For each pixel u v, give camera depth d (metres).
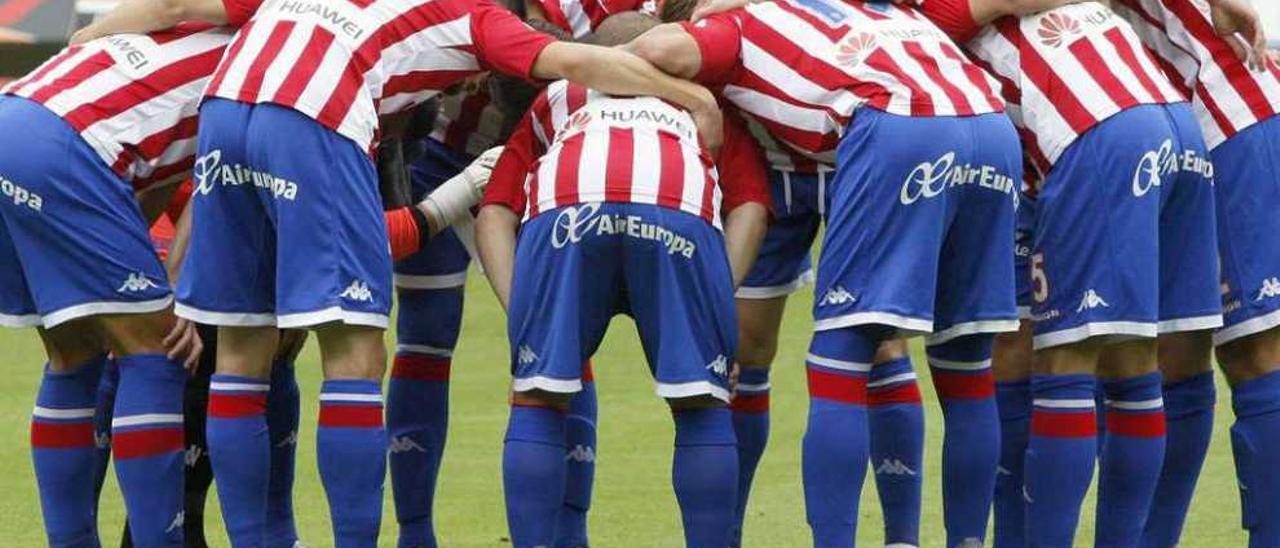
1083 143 17.70
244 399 17.39
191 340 17.88
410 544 21.02
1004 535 20.33
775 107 17.72
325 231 16.86
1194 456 19.66
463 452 28.42
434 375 20.91
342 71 17.11
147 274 17.80
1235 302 18.95
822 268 17.25
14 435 30.11
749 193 18.03
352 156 17.06
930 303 16.95
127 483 17.69
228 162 17.05
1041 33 18.17
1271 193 18.92
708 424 17.25
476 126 21.44
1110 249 17.58
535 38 17.72
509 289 17.66
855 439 16.95
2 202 17.59
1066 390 17.88
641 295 17.14
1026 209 19.92
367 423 17.12
